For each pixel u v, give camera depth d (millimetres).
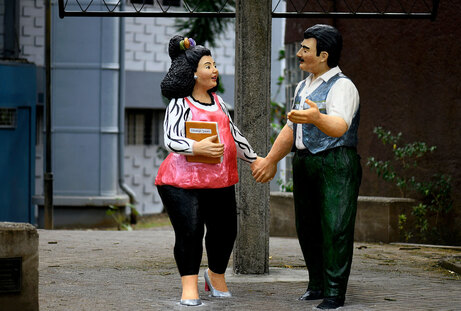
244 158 6898
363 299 6809
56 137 19828
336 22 14133
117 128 20188
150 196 23766
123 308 6277
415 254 10461
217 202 6605
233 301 6660
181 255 6441
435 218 12125
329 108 6387
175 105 6473
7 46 19000
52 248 10375
